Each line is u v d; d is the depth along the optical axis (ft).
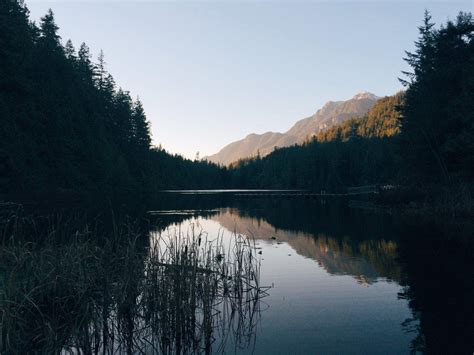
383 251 51.44
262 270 42.55
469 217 82.53
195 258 30.45
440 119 106.63
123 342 24.04
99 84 264.72
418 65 128.47
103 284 26.50
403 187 125.59
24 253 27.99
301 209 139.03
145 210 125.59
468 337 23.09
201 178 514.27
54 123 162.30
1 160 119.65
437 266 41.14
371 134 504.84
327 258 48.37
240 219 101.65
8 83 131.34
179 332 24.38
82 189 167.22
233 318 27.91
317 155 393.70
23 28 156.66
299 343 23.17
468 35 106.01
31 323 24.56
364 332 24.56
